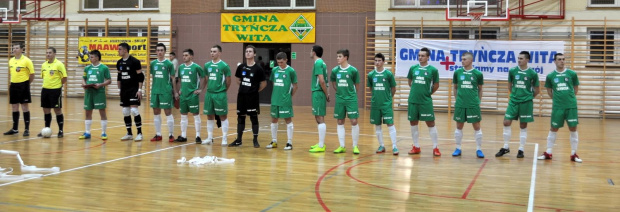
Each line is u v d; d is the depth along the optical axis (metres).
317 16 17.48
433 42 15.84
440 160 7.53
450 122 13.09
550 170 6.86
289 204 4.93
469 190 5.61
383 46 16.94
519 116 7.84
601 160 7.71
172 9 18.59
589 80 15.16
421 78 7.82
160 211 4.63
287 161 7.29
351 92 8.00
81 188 5.47
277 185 5.75
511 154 8.15
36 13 19.55
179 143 8.81
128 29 18.81
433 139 7.98
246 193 5.36
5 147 8.18
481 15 15.03
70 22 19.30
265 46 18.09
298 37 17.62
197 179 6.00
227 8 18.22
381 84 7.97
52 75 9.16
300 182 5.91
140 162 7.03
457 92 7.90
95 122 11.72
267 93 18.25
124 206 4.78
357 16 17.17
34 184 5.62
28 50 19.47
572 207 4.95
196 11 18.38
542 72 15.26
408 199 5.18
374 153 8.10
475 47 15.59
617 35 15.20
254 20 17.89
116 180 5.89
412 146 8.90
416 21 16.61
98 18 19.16
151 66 8.88
